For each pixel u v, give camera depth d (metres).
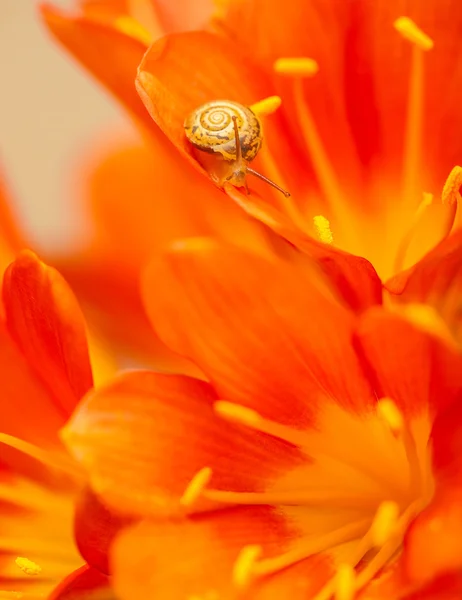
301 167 0.19
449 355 0.16
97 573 0.17
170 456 0.17
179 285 0.16
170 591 0.16
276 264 0.16
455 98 0.18
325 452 0.17
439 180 0.19
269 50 0.18
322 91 0.18
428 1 0.18
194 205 0.20
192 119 0.18
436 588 0.16
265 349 0.17
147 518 0.17
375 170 0.19
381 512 0.16
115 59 0.19
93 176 0.20
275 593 0.17
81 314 0.17
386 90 0.18
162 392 0.17
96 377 0.19
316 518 0.18
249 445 0.17
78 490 0.19
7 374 0.19
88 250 0.20
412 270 0.17
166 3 0.21
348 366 0.17
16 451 0.19
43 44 0.30
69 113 0.29
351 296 0.18
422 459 0.17
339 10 0.18
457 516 0.16
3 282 0.17
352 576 0.16
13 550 0.19
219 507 0.17
